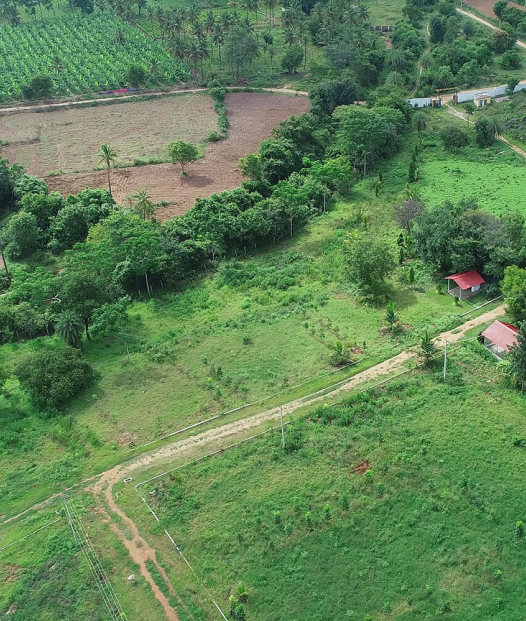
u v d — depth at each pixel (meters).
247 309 89.38
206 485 59.81
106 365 79.62
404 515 55.00
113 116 170.75
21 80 189.00
